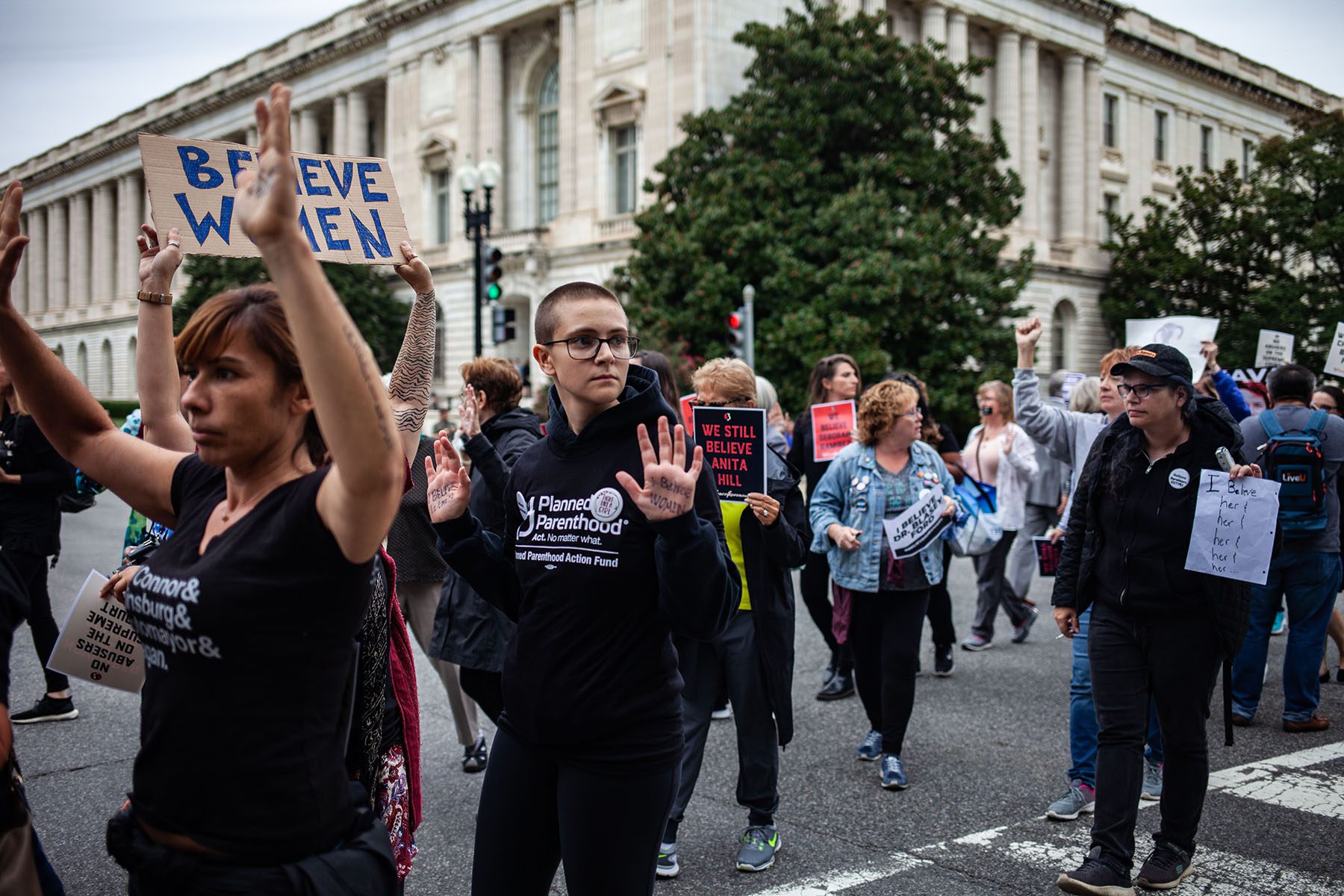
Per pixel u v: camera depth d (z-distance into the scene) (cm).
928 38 2589
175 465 230
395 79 4044
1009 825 471
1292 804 495
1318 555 611
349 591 195
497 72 3672
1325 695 711
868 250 2273
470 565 293
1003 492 837
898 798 507
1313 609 614
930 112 2577
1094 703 416
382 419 184
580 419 282
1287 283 3250
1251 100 4825
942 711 659
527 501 280
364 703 234
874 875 418
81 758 550
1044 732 615
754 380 510
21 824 233
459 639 453
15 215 223
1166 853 407
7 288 224
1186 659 399
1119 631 410
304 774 195
